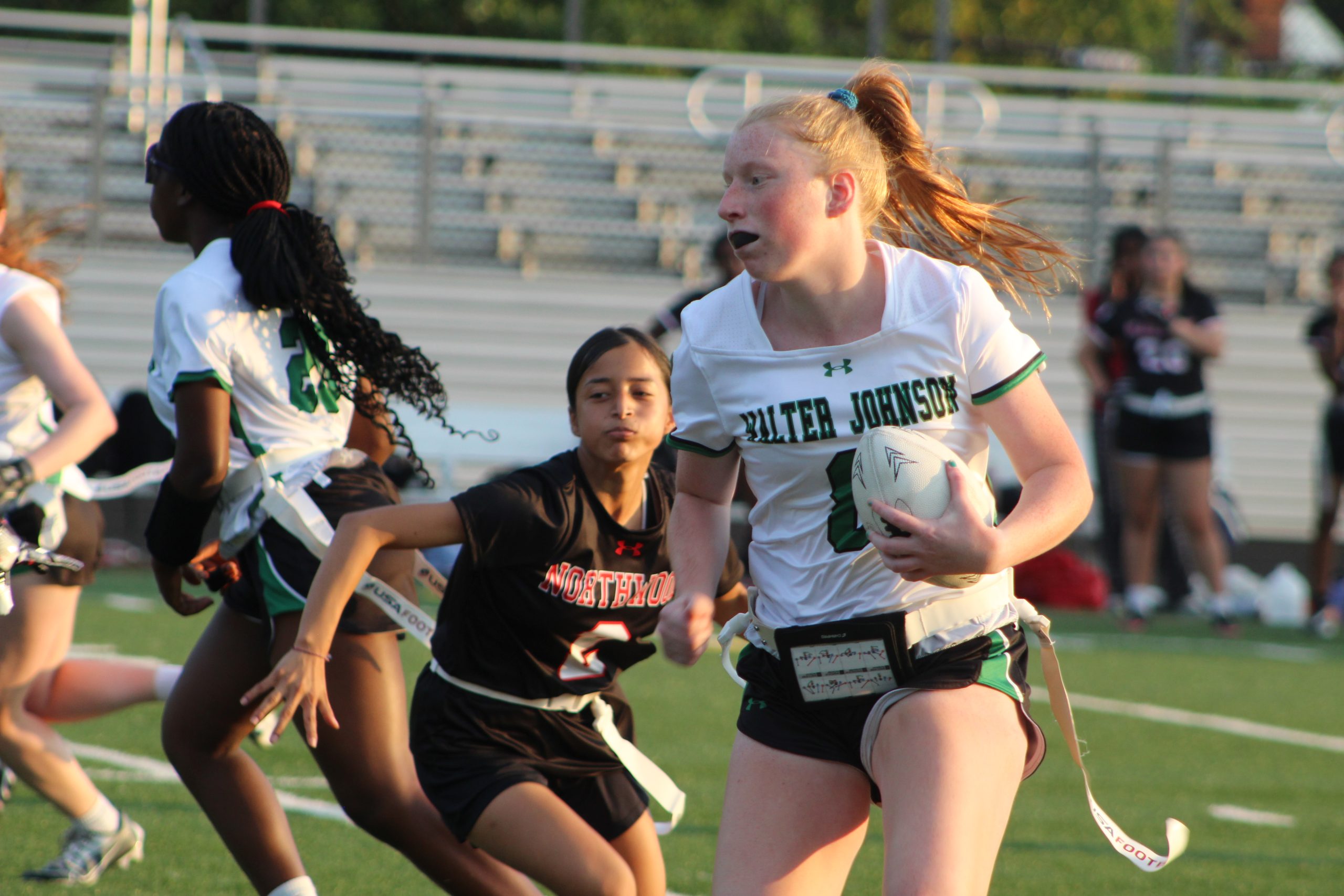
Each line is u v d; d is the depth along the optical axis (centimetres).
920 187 1103
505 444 4919
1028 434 1002
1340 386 4291
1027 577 4556
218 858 1647
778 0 9769
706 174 6706
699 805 2033
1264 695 3203
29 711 1606
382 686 1225
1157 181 6219
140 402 4000
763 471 1045
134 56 6238
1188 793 2275
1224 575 4416
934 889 904
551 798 1202
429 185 5800
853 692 1012
